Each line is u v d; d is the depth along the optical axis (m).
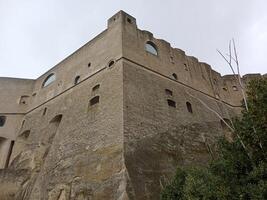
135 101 18.61
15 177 20.55
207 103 26.31
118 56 21.30
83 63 25.56
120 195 12.86
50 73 30.03
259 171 8.60
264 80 10.32
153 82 21.86
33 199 17.59
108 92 19.75
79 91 23.38
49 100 26.88
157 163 15.88
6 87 31.11
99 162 15.62
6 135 27.36
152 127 18.14
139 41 23.77
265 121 9.21
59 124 22.41
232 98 31.00
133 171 14.11
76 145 18.56
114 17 24.69
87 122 19.41
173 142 18.44
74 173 16.48
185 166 17.16
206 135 21.72
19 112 29.22
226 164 9.81
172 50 27.23
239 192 8.60
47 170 19.02
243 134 9.73
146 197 13.34
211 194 9.11
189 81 26.33
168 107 21.14
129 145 15.50
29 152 23.28
